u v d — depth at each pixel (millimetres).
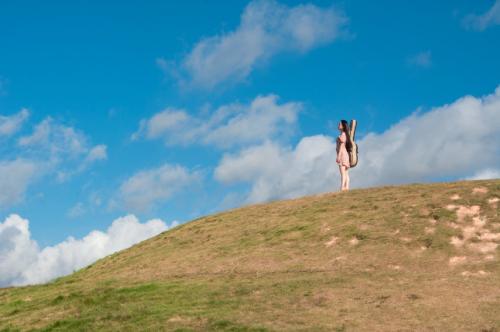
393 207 34000
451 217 30750
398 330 17578
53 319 22016
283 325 18406
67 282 33812
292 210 38812
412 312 19312
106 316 21188
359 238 30328
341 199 38688
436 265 25922
